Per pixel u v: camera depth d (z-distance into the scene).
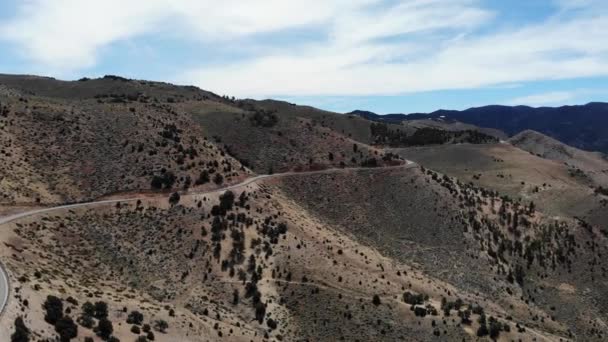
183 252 123.19
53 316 70.12
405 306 121.50
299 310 115.81
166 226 129.12
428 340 113.44
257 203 151.88
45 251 101.81
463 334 116.56
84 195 134.62
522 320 150.88
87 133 158.25
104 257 112.12
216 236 129.88
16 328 61.69
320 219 168.25
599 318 163.62
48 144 147.50
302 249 135.75
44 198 126.12
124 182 143.12
